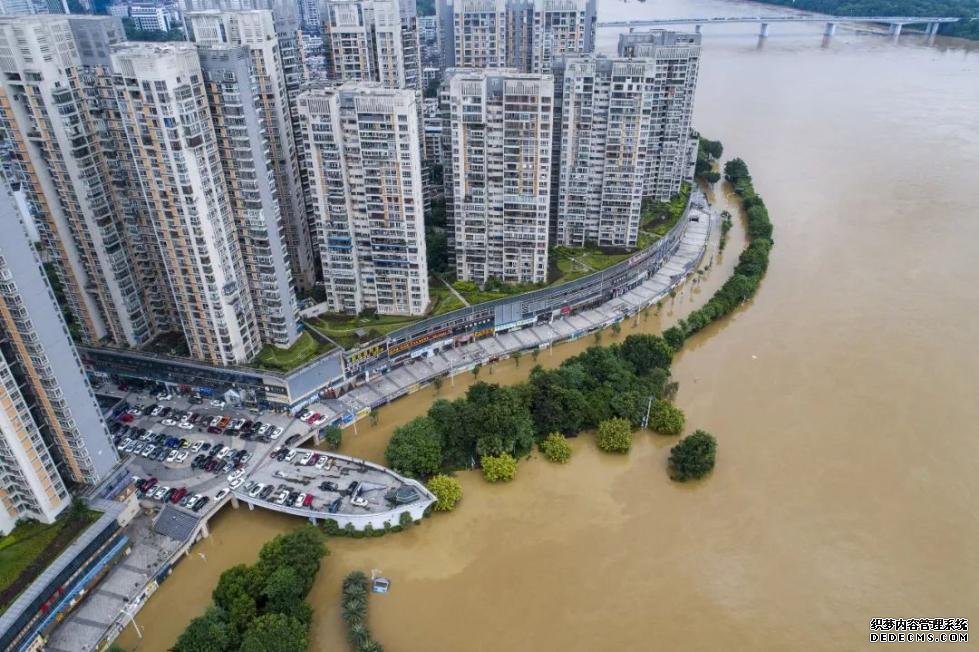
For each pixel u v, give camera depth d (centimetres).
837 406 19288
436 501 15862
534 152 19925
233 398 18775
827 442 18012
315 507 15650
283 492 16000
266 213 17175
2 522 13838
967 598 14050
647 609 13875
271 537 15638
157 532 15200
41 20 15525
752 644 13200
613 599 14088
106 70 15838
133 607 13800
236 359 18175
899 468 17188
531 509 16138
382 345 19625
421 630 13450
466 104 19388
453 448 17375
